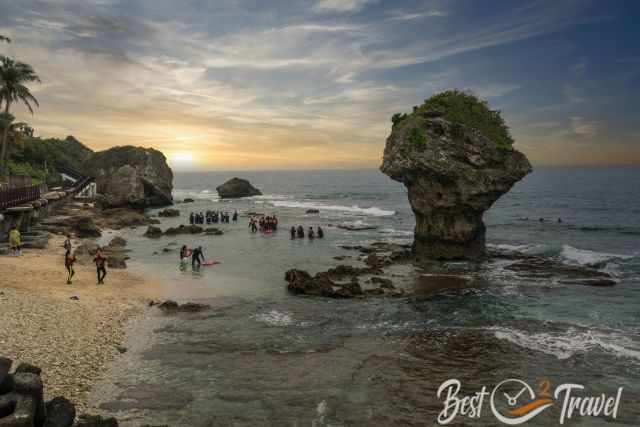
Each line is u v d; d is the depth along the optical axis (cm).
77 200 9350
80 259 3841
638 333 2325
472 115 4362
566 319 2566
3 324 1966
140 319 2414
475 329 2384
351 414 1501
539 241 5738
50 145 11962
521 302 2920
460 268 3969
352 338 2236
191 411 1485
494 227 7269
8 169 7875
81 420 1319
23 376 1133
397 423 1452
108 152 11600
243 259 4428
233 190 14775
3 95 6372
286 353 2020
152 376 1734
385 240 5775
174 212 8606
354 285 3139
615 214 9075
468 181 4062
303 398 1602
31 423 1020
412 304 2873
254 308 2728
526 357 2008
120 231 6419
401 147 4275
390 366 1898
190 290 3130
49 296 2523
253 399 1585
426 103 4638
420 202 4388
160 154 12019
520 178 4162
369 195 16388
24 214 4778
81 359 1789
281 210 10169
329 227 7119
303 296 3030
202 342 2127
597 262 4234
